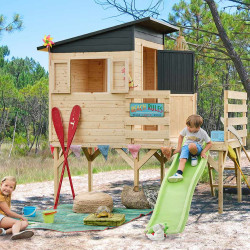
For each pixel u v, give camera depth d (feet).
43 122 87.20
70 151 35.68
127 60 34.58
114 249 27.48
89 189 39.32
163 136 34.19
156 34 38.32
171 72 36.40
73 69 38.19
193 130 32.65
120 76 34.78
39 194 39.40
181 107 36.45
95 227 30.37
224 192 38.40
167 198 30.78
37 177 46.65
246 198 36.63
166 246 27.68
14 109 87.97
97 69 39.68
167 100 34.12
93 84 39.78
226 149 32.91
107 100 35.04
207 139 32.71
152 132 34.32
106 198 33.27
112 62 34.86
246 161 54.13
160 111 34.17
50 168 51.67
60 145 35.86
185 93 36.50
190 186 30.83
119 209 33.86
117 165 53.98
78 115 35.24
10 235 29.09
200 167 31.99
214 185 37.24
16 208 34.96
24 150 70.44
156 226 28.66
